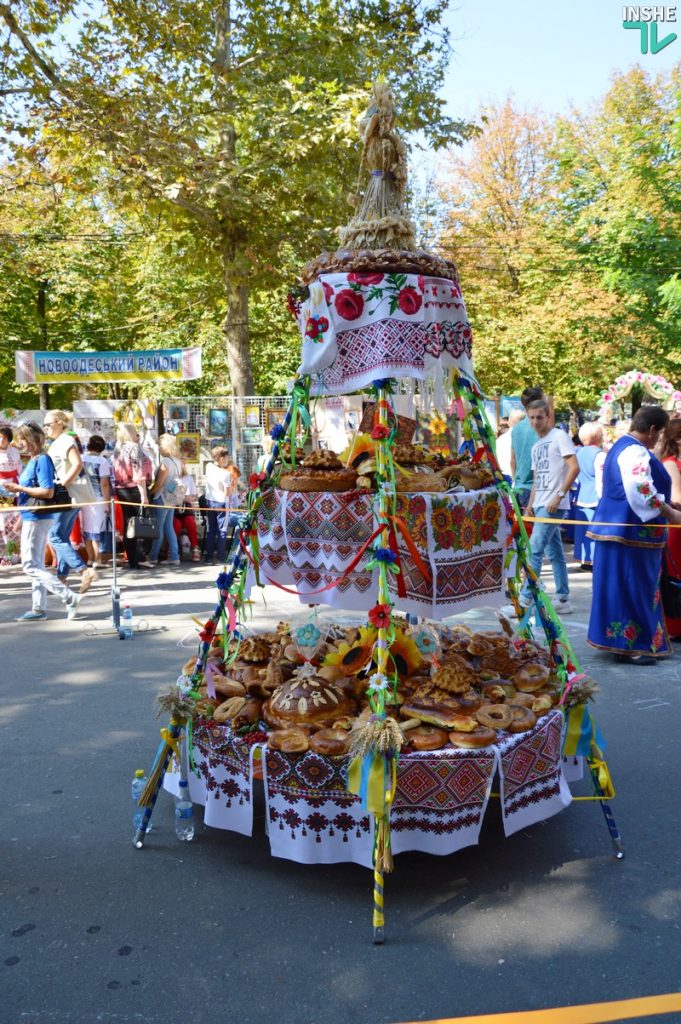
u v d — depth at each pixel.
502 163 28.12
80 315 26.05
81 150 13.39
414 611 3.21
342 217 14.67
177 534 12.16
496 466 3.60
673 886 3.14
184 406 13.91
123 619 7.23
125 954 2.73
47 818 3.75
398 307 3.20
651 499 5.75
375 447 3.13
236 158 14.62
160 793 4.09
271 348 23.48
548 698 3.44
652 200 22.59
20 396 28.83
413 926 2.88
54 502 7.75
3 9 12.24
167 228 15.58
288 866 3.33
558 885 3.15
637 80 25.12
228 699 3.48
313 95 12.98
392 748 2.86
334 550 3.24
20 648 6.79
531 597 3.83
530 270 24.62
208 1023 2.40
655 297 22.77
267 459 3.66
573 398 26.11
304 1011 2.44
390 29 15.21
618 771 4.21
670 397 11.96
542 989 2.52
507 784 3.14
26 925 2.90
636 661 6.20
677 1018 2.38
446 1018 2.39
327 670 3.45
